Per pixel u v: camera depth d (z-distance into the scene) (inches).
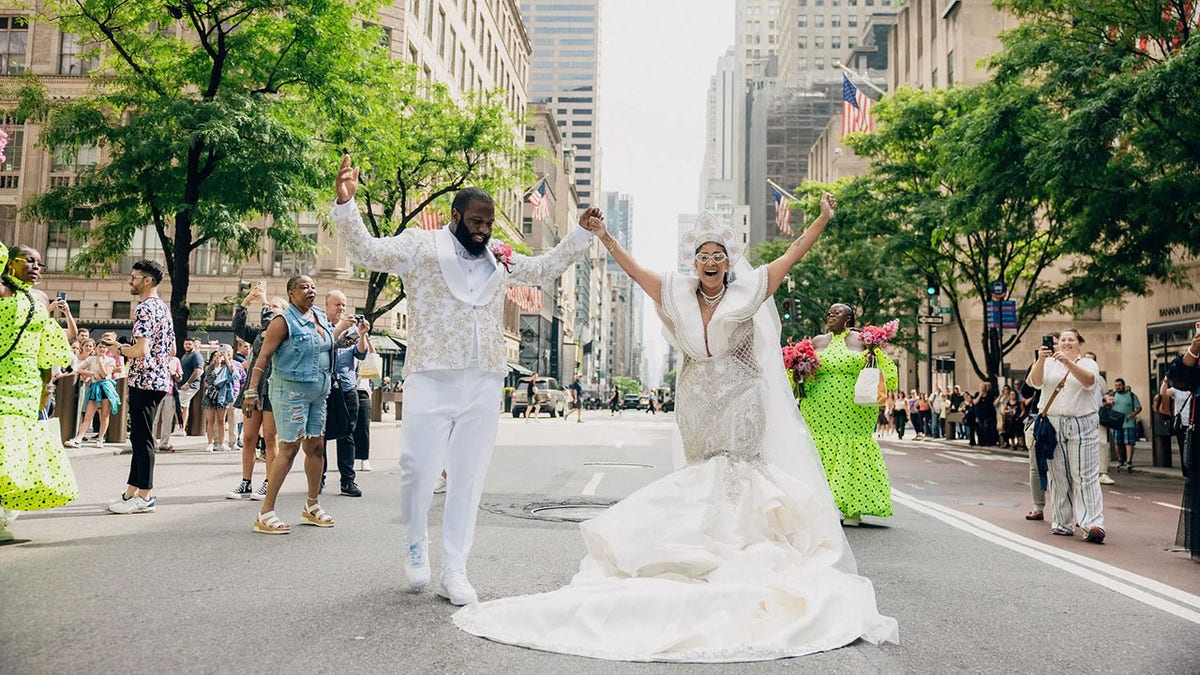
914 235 964.6
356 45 696.4
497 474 435.5
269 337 244.1
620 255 185.0
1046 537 287.3
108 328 1510.8
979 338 1472.7
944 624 165.2
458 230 174.4
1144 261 672.4
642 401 3006.9
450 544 168.2
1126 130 545.6
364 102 708.0
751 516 169.8
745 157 5994.1
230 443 553.9
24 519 262.8
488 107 1001.5
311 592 172.6
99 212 660.7
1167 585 209.0
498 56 2262.6
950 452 827.4
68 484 218.1
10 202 1520.7
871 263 1374.3
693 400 179.5
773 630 146.3
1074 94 613.6
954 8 1581.0
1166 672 136.3
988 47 1517.0
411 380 170.6
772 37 6033.5
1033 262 1049.5
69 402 550.0
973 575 215.9
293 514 282.2
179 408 700.7
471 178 1030.4
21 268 216.8
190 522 260.5
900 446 937.5
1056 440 293.3
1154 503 427.8
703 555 161.8
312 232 1434.5
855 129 1084.5
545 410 1565.0
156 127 589.0
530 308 1804.9
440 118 995.3
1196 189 568.7
